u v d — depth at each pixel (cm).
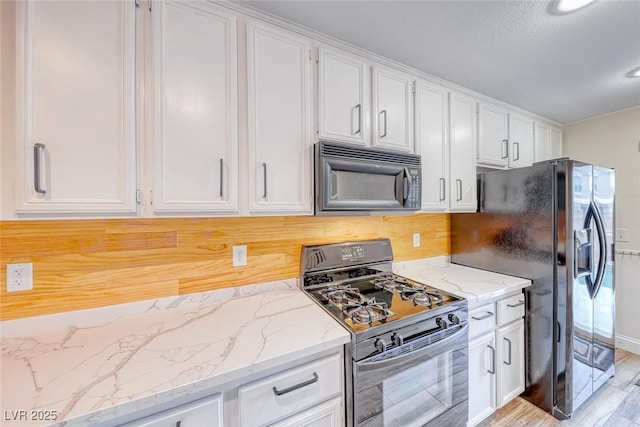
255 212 122
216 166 113
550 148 271
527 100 222
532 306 181
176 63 106
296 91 132
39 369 83
